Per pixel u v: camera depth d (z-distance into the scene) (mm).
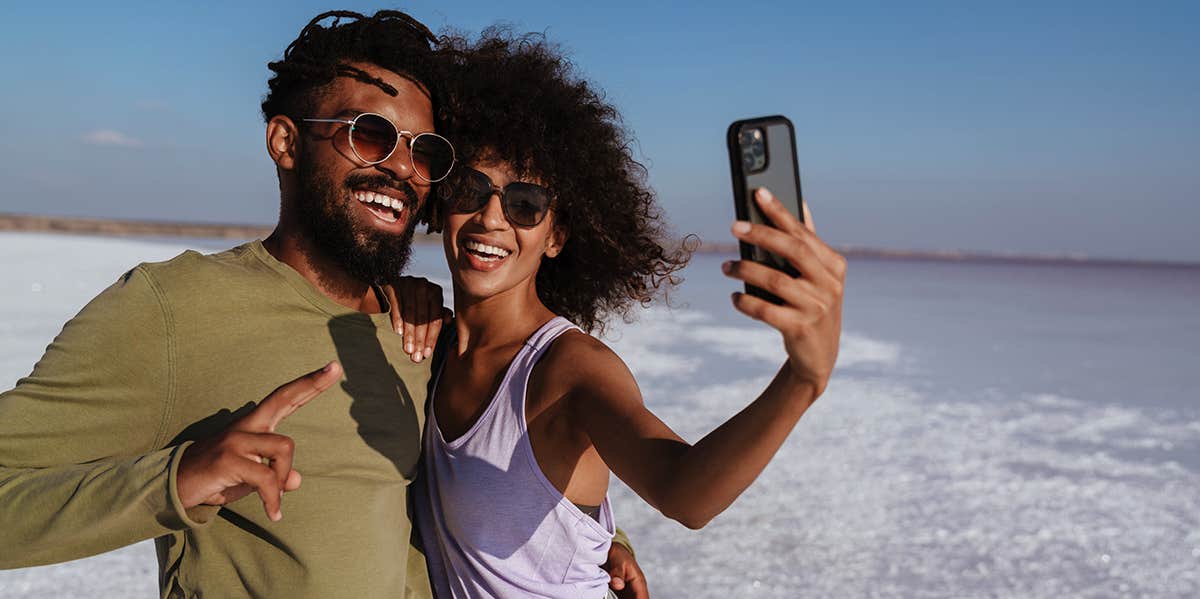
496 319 2250
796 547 6219
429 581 2301
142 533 1555
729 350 15758
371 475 2029
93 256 33531
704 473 1435
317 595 1910
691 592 5371
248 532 1911
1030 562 6078
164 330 1807
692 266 77312
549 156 2305
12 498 1586
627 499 7191
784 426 1319
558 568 2102
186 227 127938
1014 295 48844
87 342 1733
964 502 7398
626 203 2635
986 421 10805
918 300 39406
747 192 1231
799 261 1145
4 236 56375
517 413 2070
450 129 2254
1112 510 7328
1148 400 12836
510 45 2502
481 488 2080
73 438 1726
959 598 5430
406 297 2307
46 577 5156
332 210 2061
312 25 2135
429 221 2451
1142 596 5559
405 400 2154
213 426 1863
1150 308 39875
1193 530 6855
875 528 6680
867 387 13039
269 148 2131
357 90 2084
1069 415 11430
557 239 2539
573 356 2039
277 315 1959
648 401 10781
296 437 1936
